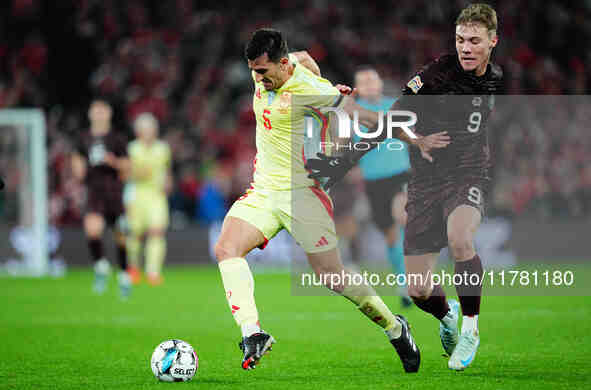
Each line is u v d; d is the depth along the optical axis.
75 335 26.89
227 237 17.95
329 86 17.83
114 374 19.30
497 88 18.48
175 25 79.75
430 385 17.08
